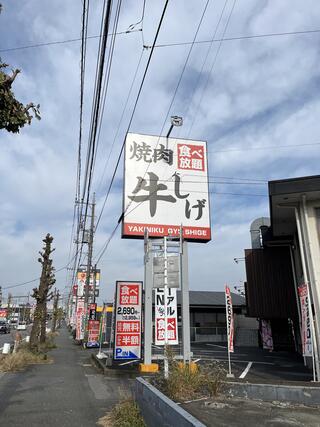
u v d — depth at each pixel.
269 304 19.83
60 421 7.07
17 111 4.06
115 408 7.60
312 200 11.70
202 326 31.81
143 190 14.39
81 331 35.50
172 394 6.76
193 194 14.85
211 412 5.82
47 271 22.23
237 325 31.88
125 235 13.87
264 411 5.97
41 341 27.91
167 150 15.07
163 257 10.35
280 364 15.05
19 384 11.22
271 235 17.33
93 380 12.14
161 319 12.56
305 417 5.66
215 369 8.31
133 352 13.99
